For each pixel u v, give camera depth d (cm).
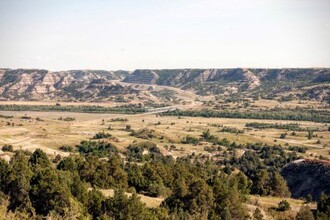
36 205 8750
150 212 8650
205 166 18538
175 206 9469
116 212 8338
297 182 17188
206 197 9581
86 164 12175
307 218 9806
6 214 8044
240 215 9681
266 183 14112
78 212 8075
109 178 11838
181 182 10444
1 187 9325
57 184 8712
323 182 15938
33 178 9381
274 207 11469
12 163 11888
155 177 12431
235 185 11950
